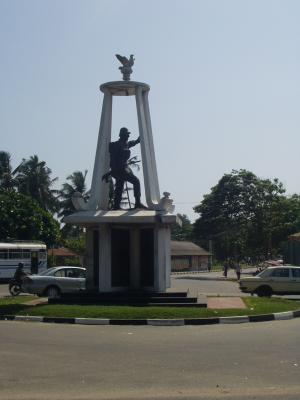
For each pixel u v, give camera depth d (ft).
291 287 87.45
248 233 201.36
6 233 172.45
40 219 181.16
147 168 72.74
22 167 225.97
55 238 186.70
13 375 29.84
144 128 73.72
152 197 72.59
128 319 53.83
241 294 92.89
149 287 71.05
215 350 37.42
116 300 65.92
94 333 46.50
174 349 37.88
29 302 70.95
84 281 82.84
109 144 74.38
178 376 29.55
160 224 70.28
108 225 70.90
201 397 25.30
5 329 48.88
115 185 74.08
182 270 271.28
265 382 28.19
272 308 61.62
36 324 53.26
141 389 26.81
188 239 363.15
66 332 47.03
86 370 31.04
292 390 26.55
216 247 305.12
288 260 173.06
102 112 75.10
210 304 65.72
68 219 69.31
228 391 26.40
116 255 71.41
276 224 196.44
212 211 266.16
